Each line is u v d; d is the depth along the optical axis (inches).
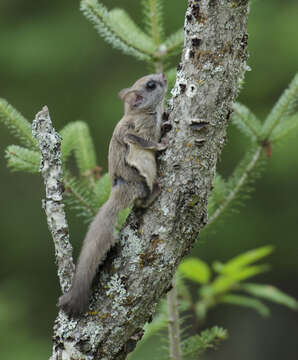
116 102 720.3
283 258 754.2
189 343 299.7
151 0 323.6
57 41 738.2
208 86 232.8
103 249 238.5
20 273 753.0
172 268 236.5
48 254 752.3
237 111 314.3
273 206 746.8
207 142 234.8
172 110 242.2
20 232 763.4
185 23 238.8
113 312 231.0
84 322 231.9
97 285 235.5
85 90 753.0
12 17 763.4
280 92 732.7
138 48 323.3
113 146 299.6
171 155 237.8
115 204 271.6
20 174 792.3
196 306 345.7
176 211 234.5
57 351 233.1
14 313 522.9
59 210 248.5
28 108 743.1
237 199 318.0
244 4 230.4
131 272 232.7
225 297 352.5
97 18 312.3
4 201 780.0
